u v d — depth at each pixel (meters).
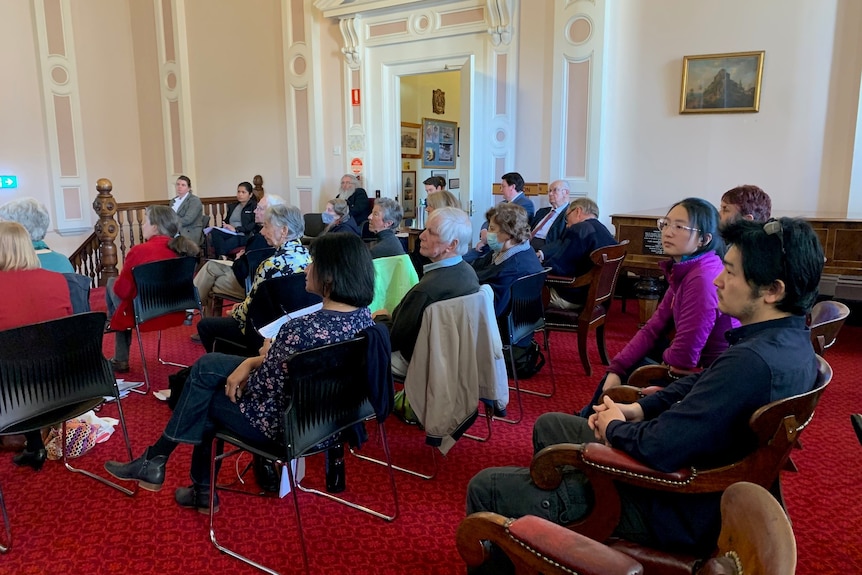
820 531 2.10
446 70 6.36
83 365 2.20
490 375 2.42
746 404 1.19
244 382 1.89
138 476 2.21
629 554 1.29
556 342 4.50
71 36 8.00
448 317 2.29
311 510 2.28
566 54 5.53
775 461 1.19
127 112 8.80
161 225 3.57
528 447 2.79
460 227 2.45
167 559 1.98
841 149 4.74
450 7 6.21
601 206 5.65
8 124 7.62
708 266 2.04
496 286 3.04
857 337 4.49
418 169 8.20
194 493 2.23
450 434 2.35
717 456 1.24
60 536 2.10
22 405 2.03
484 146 6.20
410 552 2.02
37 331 2.01
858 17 4.57
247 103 7.95
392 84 6.79
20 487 2.43
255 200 7.04
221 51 8.01
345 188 6.65
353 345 1.84
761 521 0.85
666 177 5.38
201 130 8.37
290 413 1.76
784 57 4.84
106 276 5.83
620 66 5.43
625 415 1.54
